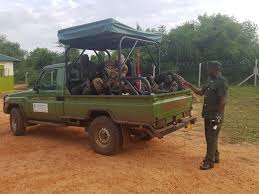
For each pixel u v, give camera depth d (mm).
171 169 6070
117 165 6348
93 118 7449
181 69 28609
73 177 5711
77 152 7332
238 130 9375
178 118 7480
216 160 6359
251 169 6027
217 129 5992
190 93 8117
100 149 7094
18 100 9086
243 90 21422
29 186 5328
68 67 7930
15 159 6832
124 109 6645
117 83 7137
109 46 8789
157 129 6527
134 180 5539
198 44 28156
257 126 9914
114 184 5371
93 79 7527
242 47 28203
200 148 7516
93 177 5699
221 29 27438
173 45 28516
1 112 14031
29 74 33062
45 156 7039
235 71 27391
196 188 5176
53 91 8117
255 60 26172
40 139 8711
